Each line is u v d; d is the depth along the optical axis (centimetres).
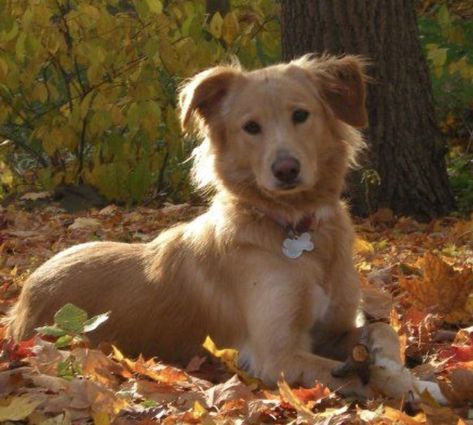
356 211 1130
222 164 614
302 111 603
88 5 1262
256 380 552
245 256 580
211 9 1369
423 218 1137
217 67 637
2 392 472
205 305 595
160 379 519
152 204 1405
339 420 453
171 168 1388
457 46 1623
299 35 1127
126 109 1306
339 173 616
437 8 1767
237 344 587
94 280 630
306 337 586
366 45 1111
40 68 1319
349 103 632
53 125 1352
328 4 1108
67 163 1472
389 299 697
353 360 524
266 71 629
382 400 511
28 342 554
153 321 608
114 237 1043
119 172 1327
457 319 664
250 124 600
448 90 1614
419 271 798
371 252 887
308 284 577
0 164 1494
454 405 496
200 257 601
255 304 572
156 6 1245
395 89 1127
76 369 510
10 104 1364
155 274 616
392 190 1130
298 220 585
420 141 1141
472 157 1432
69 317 539
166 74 1379
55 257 668
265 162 584
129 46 1301
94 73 1269
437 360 580
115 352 552
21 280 827
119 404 459
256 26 1359
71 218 1208
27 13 1227
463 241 970
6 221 1188
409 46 1133
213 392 494
